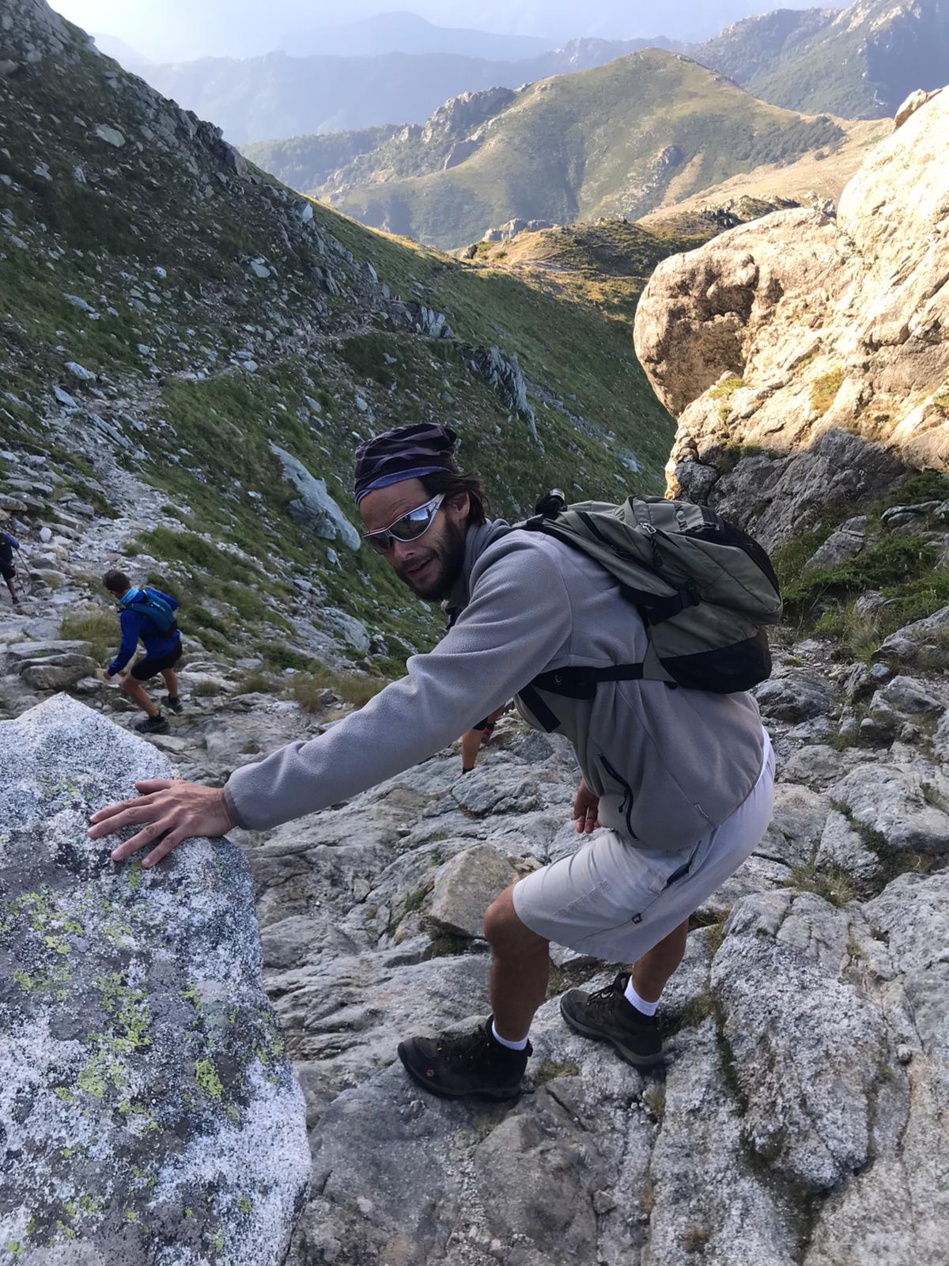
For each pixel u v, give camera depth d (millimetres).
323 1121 2613
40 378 25625
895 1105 2430
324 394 38469
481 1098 2672
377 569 29719
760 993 2869
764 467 14172
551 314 84438
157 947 1803
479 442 44406
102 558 16391
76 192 37875
